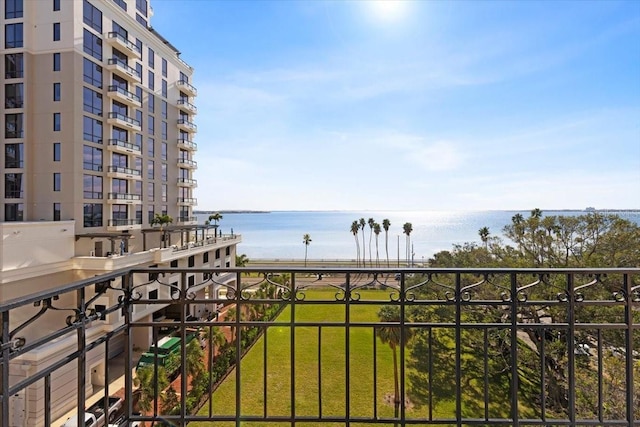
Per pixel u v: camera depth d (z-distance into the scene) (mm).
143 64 21922
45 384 2070
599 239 15430
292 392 2854
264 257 65875
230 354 13570
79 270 15398
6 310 1726
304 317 20828
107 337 2627
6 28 16359
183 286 2869
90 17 17359
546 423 2678
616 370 9398
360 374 13039
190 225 26703
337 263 54625
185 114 27203
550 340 10836
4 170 16281
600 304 2637
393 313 12234
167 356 13195
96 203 17781
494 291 11367
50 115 16406
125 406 2838
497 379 12977
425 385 12477
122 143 19203
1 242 12273
